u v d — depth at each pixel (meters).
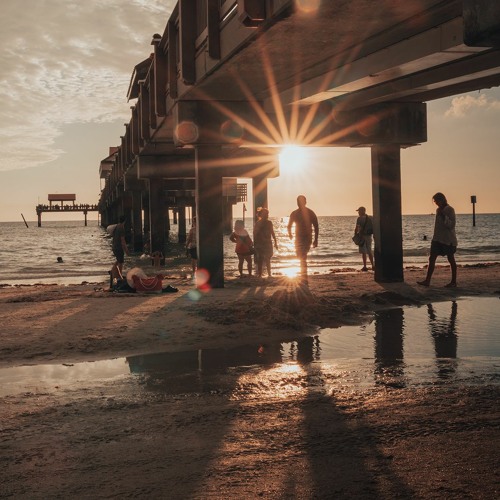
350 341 8.26
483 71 9.92
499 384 5.73
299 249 13.53
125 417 4.96
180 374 6.56
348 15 7.58
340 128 13.98
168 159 27.22
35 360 7.44
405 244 54.41
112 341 8.37
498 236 69.88
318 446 4.11
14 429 4.70
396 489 3.38
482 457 3.81
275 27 7.98
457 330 8.88
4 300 12.80
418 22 8.10
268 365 6.92
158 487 3.49
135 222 43.84
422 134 14.25
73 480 3.64
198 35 11.72
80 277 23.45
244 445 4.17
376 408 4.98
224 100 13.52
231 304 11.06
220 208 13.98
